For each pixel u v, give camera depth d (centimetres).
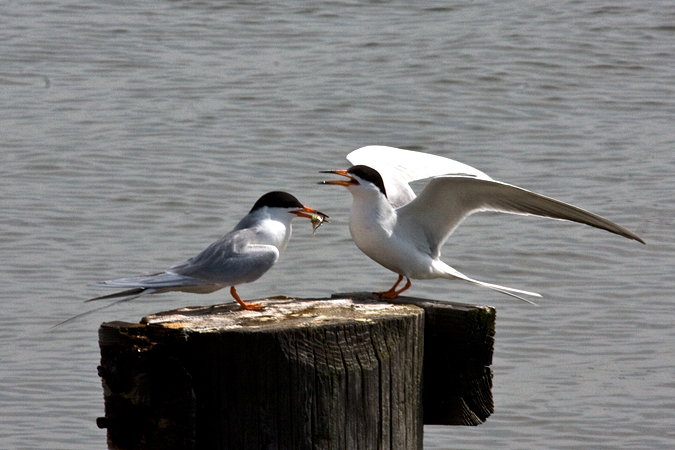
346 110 1905
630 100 1992
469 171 867
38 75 2106
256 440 559
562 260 1331
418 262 748
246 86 2033
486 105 1947
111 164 1628
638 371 1077
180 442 557
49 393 1012
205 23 2450
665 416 995
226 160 1650
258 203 725
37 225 1407
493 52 2216
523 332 1160
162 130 1798
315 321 584
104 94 1998
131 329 564
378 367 585
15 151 1688
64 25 2420
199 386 557
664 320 1179
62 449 926
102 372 573
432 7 2550
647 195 1535
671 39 2302
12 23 2425
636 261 1333
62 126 1816
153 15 2506
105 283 643
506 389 1050
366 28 2408
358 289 1227
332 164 1642
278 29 2406
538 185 1583
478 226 1453
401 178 849
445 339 644
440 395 650
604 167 1658
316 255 1317
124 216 1444
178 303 1201
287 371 556
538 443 964
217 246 673
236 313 617
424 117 1873
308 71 2120
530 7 2541
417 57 2189
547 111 1934
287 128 1808
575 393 1034
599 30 2355
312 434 563
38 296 1209
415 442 619
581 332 1157
